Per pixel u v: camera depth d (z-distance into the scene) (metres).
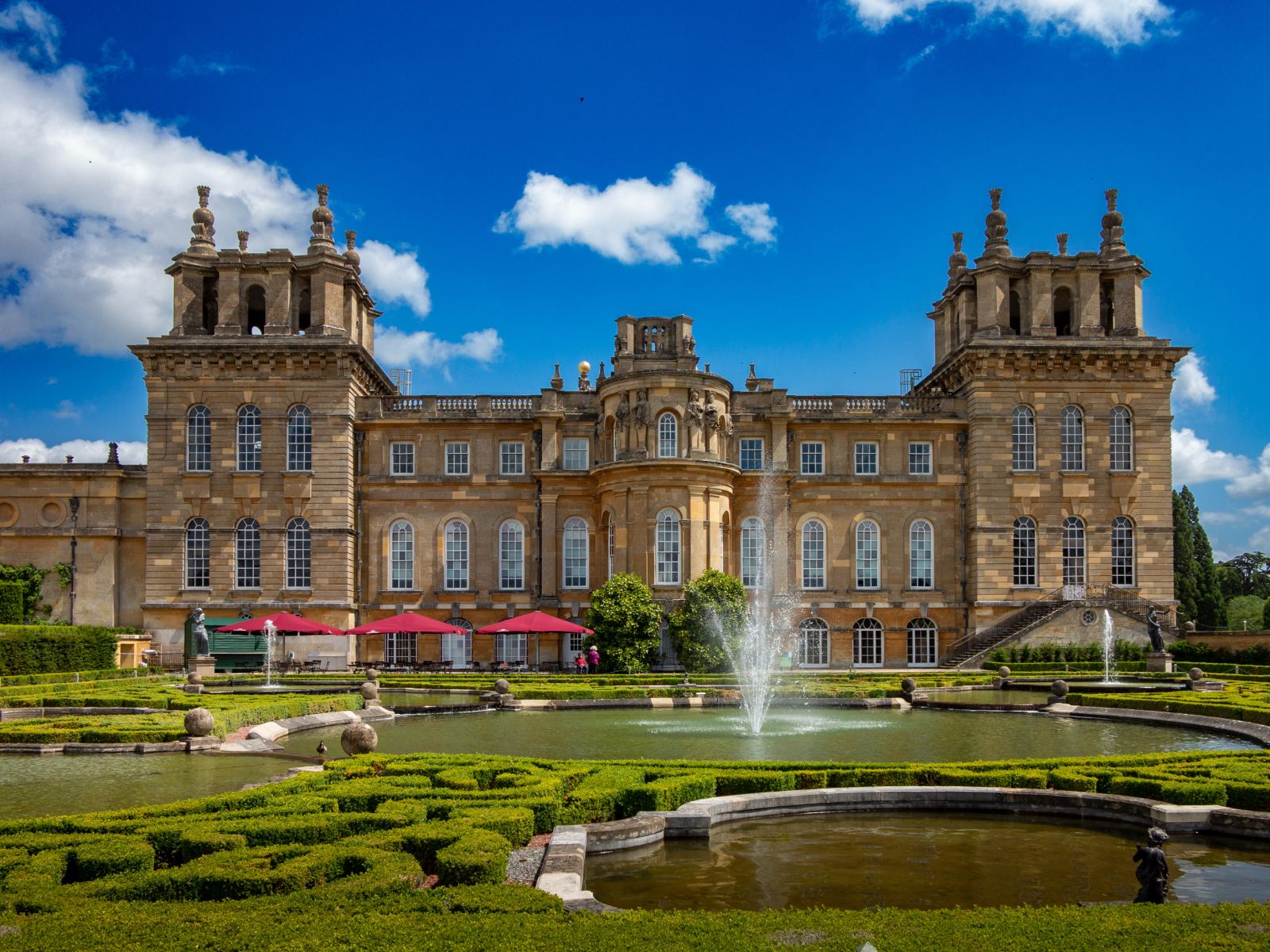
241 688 43.97
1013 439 61.53
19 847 13.70
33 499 62.56
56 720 30.17
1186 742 29.11
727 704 40.19
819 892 14.18
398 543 62.25
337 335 60.75
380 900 11.57
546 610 61.22
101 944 9.93
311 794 17.38
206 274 61.88
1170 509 61.25
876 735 30.48
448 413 62.59
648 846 16.78
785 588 62.22
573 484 62.22
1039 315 62.06
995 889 14.34
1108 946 10.16
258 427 60.34
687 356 60.56
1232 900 13.77
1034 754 26.22
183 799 19.81
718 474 58.84
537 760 21.72
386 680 47.97
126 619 62.31
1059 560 60.81
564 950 9.88
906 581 62.78
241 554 59.84
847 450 63.62
